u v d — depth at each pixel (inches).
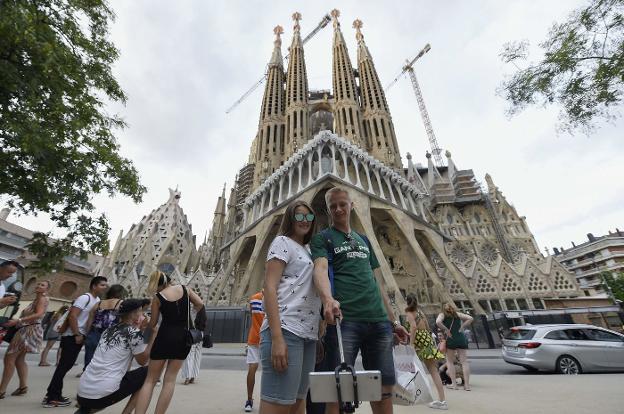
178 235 2910.9
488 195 3189.0
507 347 521.0
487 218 3088.1
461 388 337.7
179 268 2672.2
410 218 1769.2
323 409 143.2
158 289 204.5
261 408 101.7
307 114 2918.3
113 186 486.0
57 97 391.9
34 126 346.0
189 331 194.1
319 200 1792.6
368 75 3243.1
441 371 383.9
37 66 364.2
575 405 241.8
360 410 246.7
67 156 400.5
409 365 194.4
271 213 1712.6
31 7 344.8
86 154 432.8
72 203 449.4
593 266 3969.0
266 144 2854.3
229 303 1915.6
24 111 362.6
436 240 1804.9
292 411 119.0
